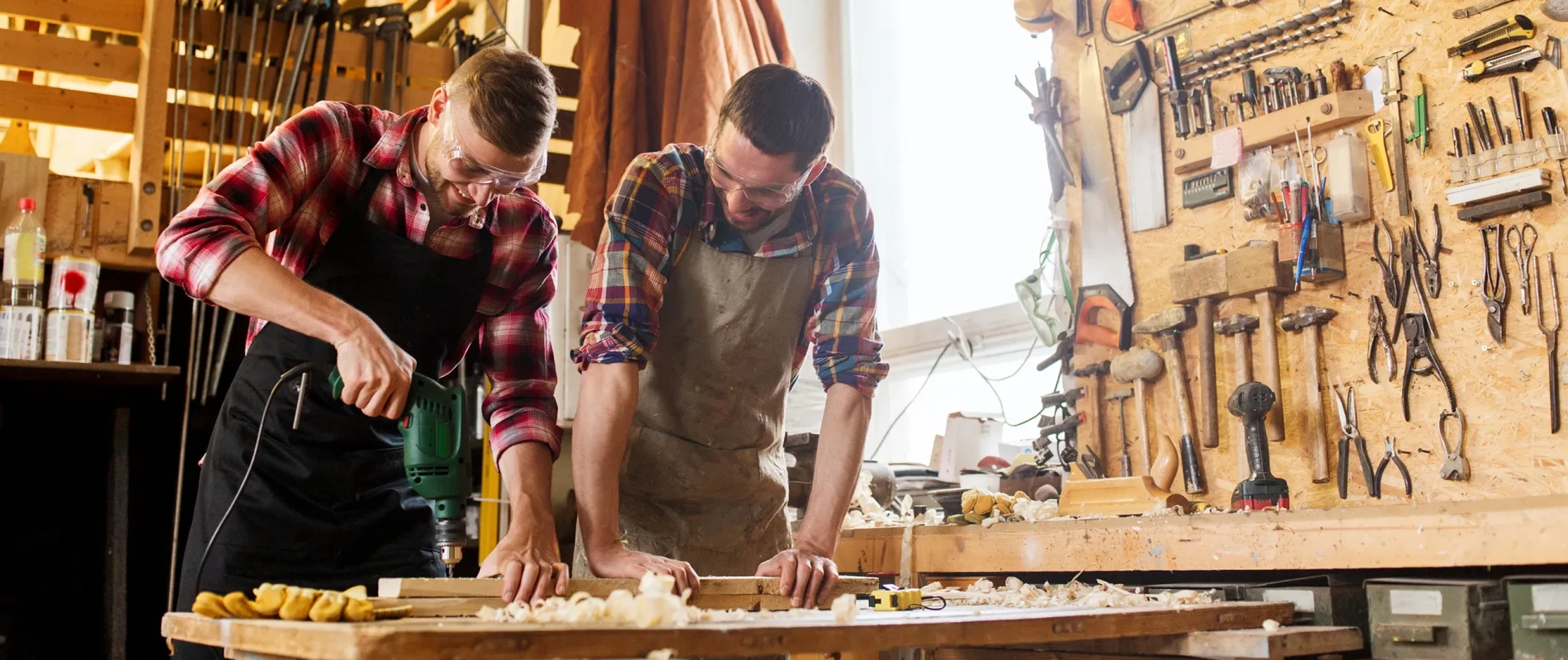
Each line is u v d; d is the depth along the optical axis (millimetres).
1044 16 3359
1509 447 2365
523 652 1167
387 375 1709
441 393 1951
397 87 3982
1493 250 2436
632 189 2006
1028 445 3568
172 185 3586
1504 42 2441
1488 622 1762
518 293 2150
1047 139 3291
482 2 4602
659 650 1237
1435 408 2477
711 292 2098
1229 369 2818
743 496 2223
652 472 2154
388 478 2064
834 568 1892
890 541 2650
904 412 4188
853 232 2174
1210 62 2947
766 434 2221
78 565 3449
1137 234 3047
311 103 3840
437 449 1924
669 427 2152
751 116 1804
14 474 3492
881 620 1420
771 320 2133
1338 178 2635
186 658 1884
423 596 1568
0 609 3299
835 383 2150
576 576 2322
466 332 2158
